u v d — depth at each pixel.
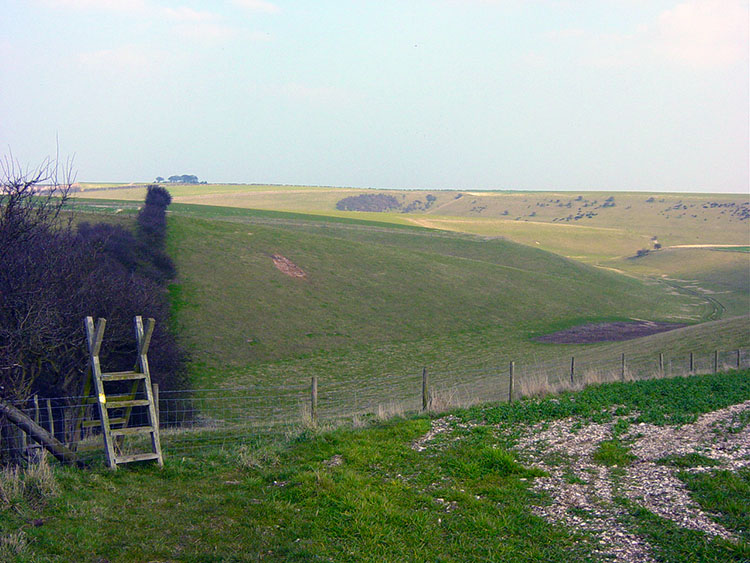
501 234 154.75
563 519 7.47
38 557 5.95
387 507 7.73
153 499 8.07
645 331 64.12
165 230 65.88
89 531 6.75
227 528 7.12
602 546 6.67
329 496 8.11
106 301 22.59
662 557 6.33
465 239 112.25
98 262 24.17
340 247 78.38
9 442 9.53
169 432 13.68
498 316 65.88
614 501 7.98
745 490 7.95
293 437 11.46
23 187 10.09
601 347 48.38
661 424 11.90
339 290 63.50
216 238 68.69
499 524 7.27
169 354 32.09
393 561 6.38
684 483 8.52
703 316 77.94
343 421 13.62
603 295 83.00
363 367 44.09
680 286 103.62
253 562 6.22
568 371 31.52
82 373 18.08
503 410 13.45
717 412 12.82
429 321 60.12
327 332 51.88
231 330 47.81
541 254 106.00
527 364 44.25
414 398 30.89
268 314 52.72
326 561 6.30
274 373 40.81
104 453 10.23
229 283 57.19
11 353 9.84
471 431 11.75
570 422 12.45
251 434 12.55
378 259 77.06
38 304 10.35
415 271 75.50
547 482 8.85
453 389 31.81
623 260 135.38
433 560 6.43
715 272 113.00
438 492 8.34
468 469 9.24
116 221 64.44
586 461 9.84
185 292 52.59
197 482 8.93
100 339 9.37
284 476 9.13
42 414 16.45
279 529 7.15
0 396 9.04
